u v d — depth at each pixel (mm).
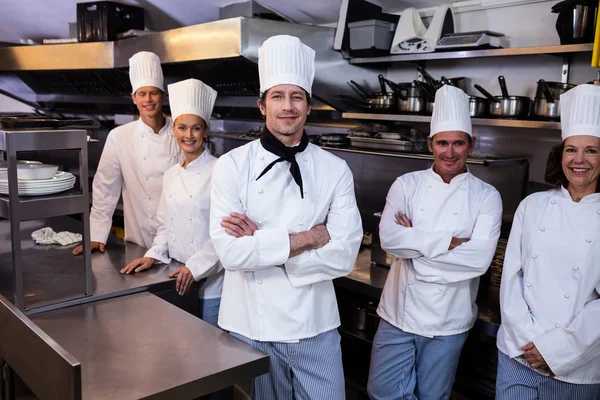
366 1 3396
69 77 5477
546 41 2850
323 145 3387
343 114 3379
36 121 2012
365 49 3270
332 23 3783
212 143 4812
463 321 2318
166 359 1673
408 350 2402
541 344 1938
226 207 1894
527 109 2752
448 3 3166
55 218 3238
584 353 1898
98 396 1462
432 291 2293
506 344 2066
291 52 1829
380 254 3012
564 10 2457
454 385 2854
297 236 1839
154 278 2357
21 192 1938
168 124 2955
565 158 1995
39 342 1439
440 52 2959
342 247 1881
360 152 3145
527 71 2945
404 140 3041
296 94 1832
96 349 1729
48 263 2504
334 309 2018
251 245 1795
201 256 2332
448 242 2229
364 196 3600
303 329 1897
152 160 2855
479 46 2805
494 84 3092
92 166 5391
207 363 1653
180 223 2500
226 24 3314
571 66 2766
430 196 2371
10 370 1751
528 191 2947
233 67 3820
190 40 3611
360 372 3205
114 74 4887
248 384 1934
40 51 4934
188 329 1896
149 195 2883
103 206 2871
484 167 3092
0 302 1653
